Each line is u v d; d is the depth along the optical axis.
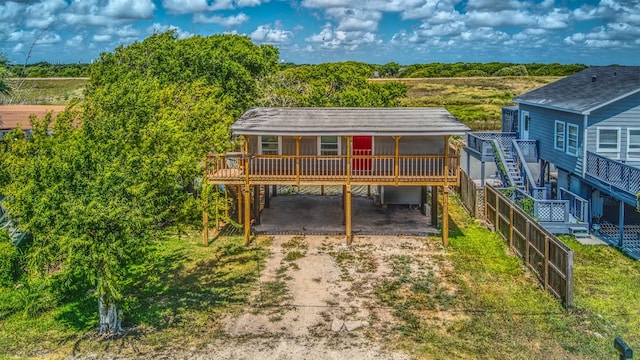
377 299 17.25
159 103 20.16
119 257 14.33
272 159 23.16
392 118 23.89
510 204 21.69
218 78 32.03
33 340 14.86
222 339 14.80
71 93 67.50
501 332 14.92
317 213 27.34
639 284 18.03
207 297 17.55
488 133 31.89
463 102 68.69
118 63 31.83
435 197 24.89
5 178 15.70
